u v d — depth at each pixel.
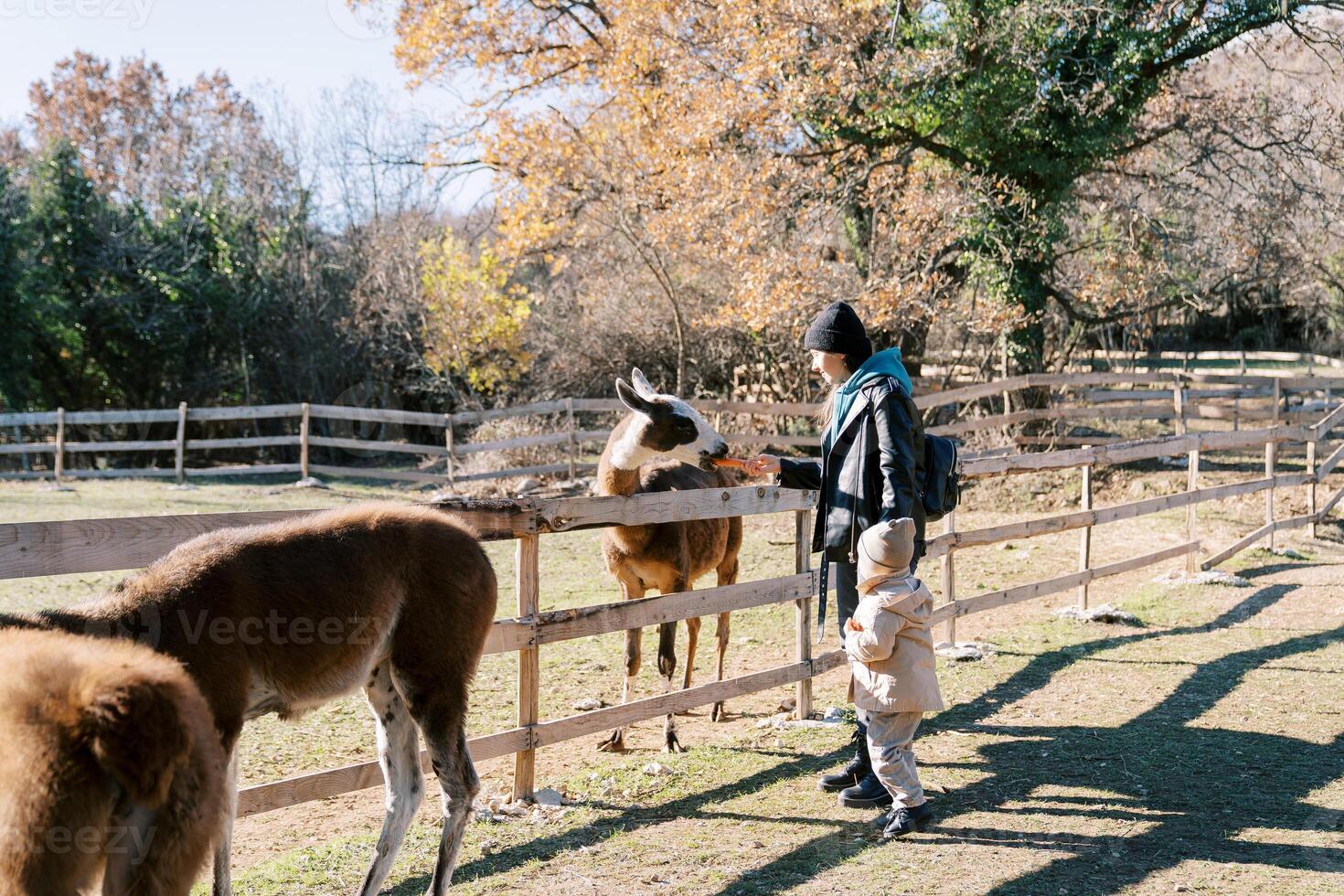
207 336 25.61
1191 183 17.84
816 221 16.23
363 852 4.17
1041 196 16.72
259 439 17.38
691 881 3.88
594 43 21.30
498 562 11.58
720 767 5.27
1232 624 8.21
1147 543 11.98
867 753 4.87
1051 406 17.47
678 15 17.45
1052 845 4.18
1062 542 12.30
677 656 7.79
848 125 15.98
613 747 5.75
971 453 15.12
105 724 2.20
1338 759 5.12
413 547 3.65
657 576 6.02
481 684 6.98
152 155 29.50
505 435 18.64
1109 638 7.84
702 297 19.95
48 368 24.42
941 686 6.66
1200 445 9.72
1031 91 15.59
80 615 2.95
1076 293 19.41
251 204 26.39
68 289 24.00
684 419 5.65
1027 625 8.34
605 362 21.22
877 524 4.39
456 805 3.62
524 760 4.73
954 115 15.98
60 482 17.12
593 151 19.03
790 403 16.45
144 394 25.53
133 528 3.45
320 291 26.22
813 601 6.11
